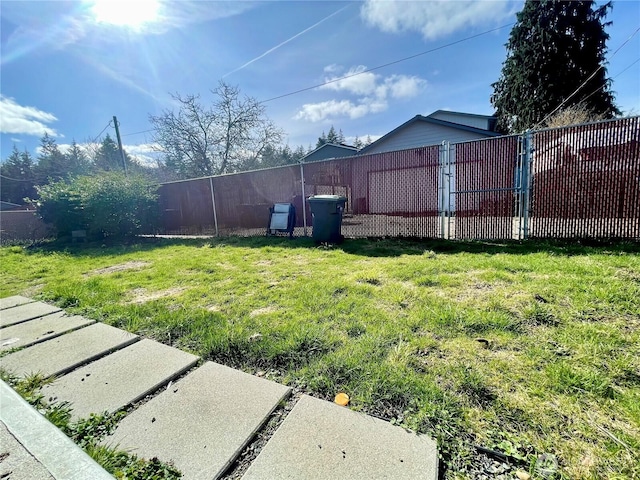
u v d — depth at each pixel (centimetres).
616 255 354
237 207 811
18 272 500
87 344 225
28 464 116
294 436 128
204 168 1884
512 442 119
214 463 118
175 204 927
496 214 503
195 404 153
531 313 222
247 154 1958
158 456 122
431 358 179
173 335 235
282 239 693
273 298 297
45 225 960
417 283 312
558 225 457
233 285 352
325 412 143
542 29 1467
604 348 175
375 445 122
